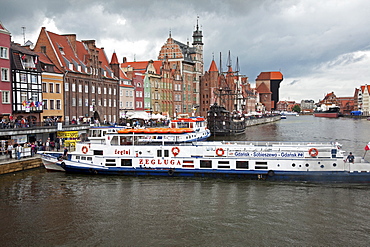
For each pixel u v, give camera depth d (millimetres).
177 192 37312
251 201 34375
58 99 72562
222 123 105875
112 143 45719
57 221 29641
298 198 35188
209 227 28391
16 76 59906
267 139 93438
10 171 43906
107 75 93188
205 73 163625
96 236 26906
